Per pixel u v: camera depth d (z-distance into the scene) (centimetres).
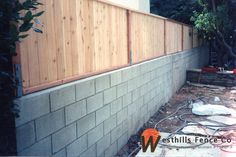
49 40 330
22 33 287
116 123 495
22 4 254
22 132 278
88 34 414
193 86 1091
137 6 988
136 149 514
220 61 1427
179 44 1030
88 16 412
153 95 716
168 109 787
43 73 320
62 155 341
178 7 1503
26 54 292
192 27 1245
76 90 368
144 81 645
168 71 866
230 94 959
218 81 1102
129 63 564
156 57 756
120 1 836
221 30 1313
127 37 559
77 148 372
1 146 274
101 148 439
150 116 695
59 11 347
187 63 1159
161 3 1548
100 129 436
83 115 386
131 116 568
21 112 276
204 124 638
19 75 280
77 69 387
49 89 323
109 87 464
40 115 302
